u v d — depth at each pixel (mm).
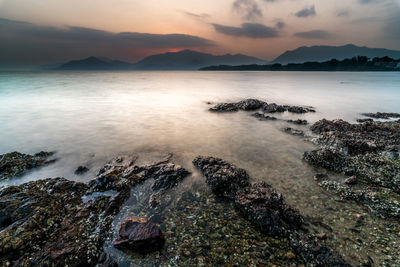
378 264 5695
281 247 6379
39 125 21141
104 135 18156
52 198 8289
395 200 8336
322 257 5848
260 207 7652
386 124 21062
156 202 8539
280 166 12094
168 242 6508
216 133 18875
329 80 101000
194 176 10742
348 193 8969
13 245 5914
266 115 26703
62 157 13430
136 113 27688
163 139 17094
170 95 47406
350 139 14898
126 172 10586
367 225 7180
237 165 12242
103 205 8180
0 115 25359
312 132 18891
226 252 6191
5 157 12469
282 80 103812
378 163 11445
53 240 6422
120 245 6293
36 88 55719
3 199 7836
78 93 47031
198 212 8016
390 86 67625
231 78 126812
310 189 9578
